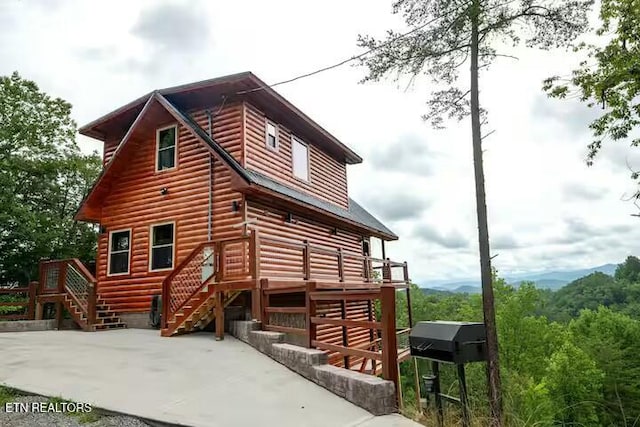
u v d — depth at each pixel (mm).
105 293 11828
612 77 10344
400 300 43906
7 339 8445
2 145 20422
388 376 4469
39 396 4691
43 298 11680
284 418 4016
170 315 8977
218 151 9789
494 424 4836
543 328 27578
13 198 19156
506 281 30203
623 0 10227
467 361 4355
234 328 7953
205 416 4039
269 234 10680
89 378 5312
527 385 21719
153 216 11469
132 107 12188
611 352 29969
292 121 13117
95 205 12312
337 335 12953
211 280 8461
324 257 13484
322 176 14992
